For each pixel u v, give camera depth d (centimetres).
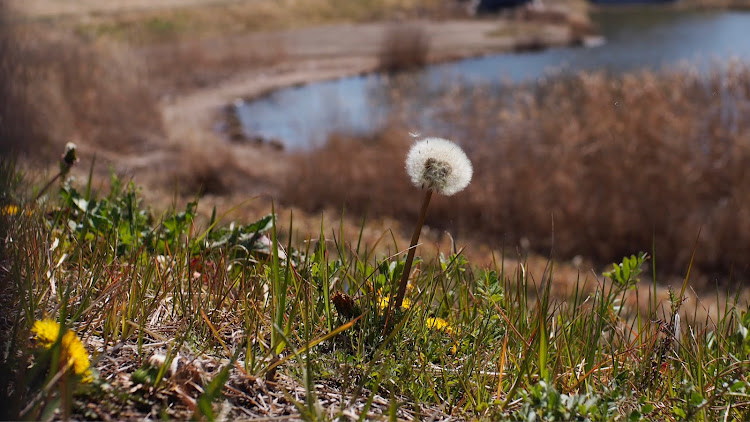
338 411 198
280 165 1753
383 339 239
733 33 4250
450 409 219
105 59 2075
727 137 1310
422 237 1277
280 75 3097
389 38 3388
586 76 1580
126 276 245
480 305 277
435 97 2333
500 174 1390
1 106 1203
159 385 188
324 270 258
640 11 5516
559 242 1289
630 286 287
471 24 4656
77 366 175
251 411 192
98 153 1628
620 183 1319
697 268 1218
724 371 244
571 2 5731
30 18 2541
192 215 335
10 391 170
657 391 246
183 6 4438
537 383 225
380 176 1485
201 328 238
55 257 271
